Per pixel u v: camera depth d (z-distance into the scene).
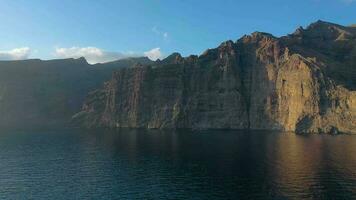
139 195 96.06
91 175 117.69
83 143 197.75
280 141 187.50
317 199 90.50
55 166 132.50
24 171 124.88
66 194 97.81
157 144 185.62
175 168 125.44
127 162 137.50
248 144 178.12
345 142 180.38
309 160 133.50
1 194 98.25
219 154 150.25
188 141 195.62
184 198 93.12
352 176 110.31
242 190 98.50
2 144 198.88
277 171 118.00
